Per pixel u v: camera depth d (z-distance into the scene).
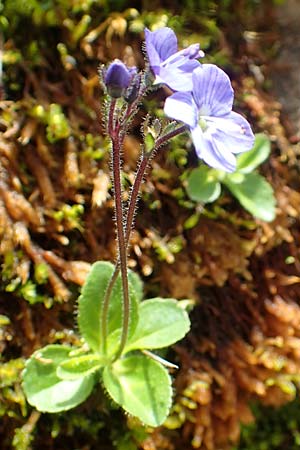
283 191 0.14
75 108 0.13
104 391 0.12
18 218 0.12
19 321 0.12
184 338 0.13
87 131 0.13
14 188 0.12
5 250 0.12
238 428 0.13
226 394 0.13
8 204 0.12
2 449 0.12
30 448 0.12
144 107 0.13
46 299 0.12
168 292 0.13
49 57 0.13
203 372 0.13
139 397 0.12
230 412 0.13
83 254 0.13
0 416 0.12
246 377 0.13
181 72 0.10
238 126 0.11
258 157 0.13
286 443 0.14
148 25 0.13
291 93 0.14
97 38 0.13
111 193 0.13
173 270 0.13
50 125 0.12
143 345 0.12
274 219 0.13
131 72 0.10
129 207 0.11
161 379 0.12
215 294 0.13
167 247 0.13
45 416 0.12
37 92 0.13
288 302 0.13
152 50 0.10
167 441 0.13
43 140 0.13
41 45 0.13
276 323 0.13
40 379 0.12
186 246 0.13
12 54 0.13
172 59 0.10
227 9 0.14
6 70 0.13
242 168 0.13
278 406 0.13
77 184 0.12
